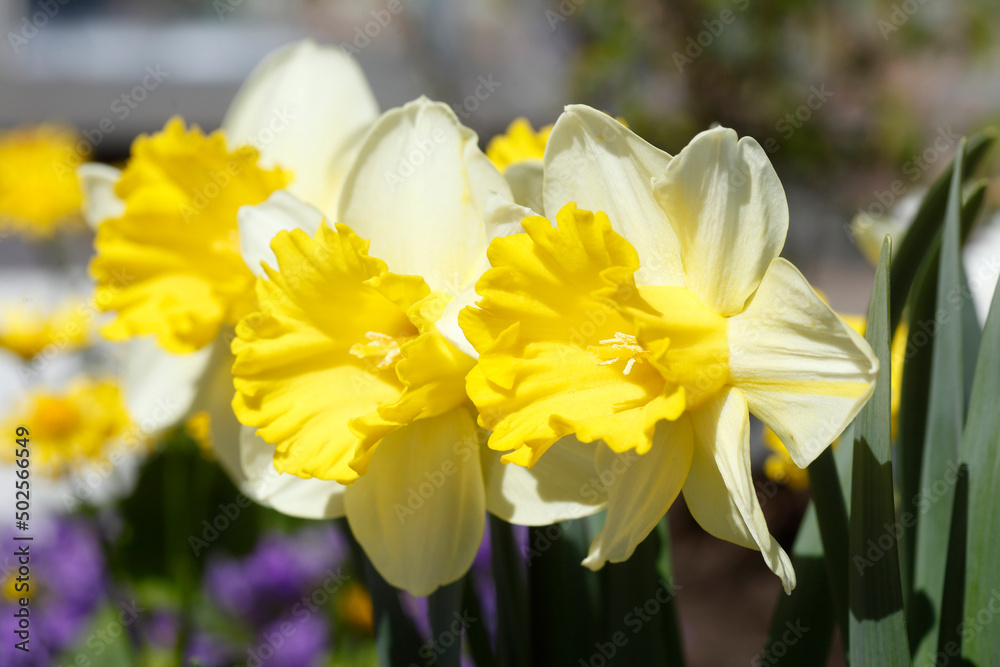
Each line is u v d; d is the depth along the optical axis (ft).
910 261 1.26
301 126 1.43
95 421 2.09
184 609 1.76
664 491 1.17
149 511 1.80
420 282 1.21
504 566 1.29
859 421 1.14
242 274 1.44
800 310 1.13
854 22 3.95
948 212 1.23
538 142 1.40
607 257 1.18
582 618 1.30
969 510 1.18
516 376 1.19
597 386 1.20
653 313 1.16
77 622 1.82
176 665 1.69
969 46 3.92
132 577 1.77
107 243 1.47
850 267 5.66
